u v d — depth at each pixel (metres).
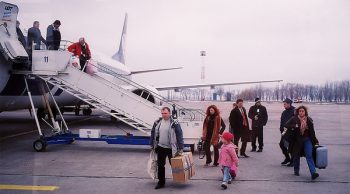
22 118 26.11
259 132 12.36
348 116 36.44
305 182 7.96
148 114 12.24
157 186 7.33
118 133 17.34
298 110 8.38
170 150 7.45
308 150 8.27
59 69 12.32
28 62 12.18
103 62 25.86
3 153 11.32
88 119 26.95
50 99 17.52
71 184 7.58
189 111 13.49
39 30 13.38
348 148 13.41
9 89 13.31
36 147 11.65
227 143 7.61
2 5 11.56
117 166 9.48
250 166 9.78
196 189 7.32
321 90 194.12
